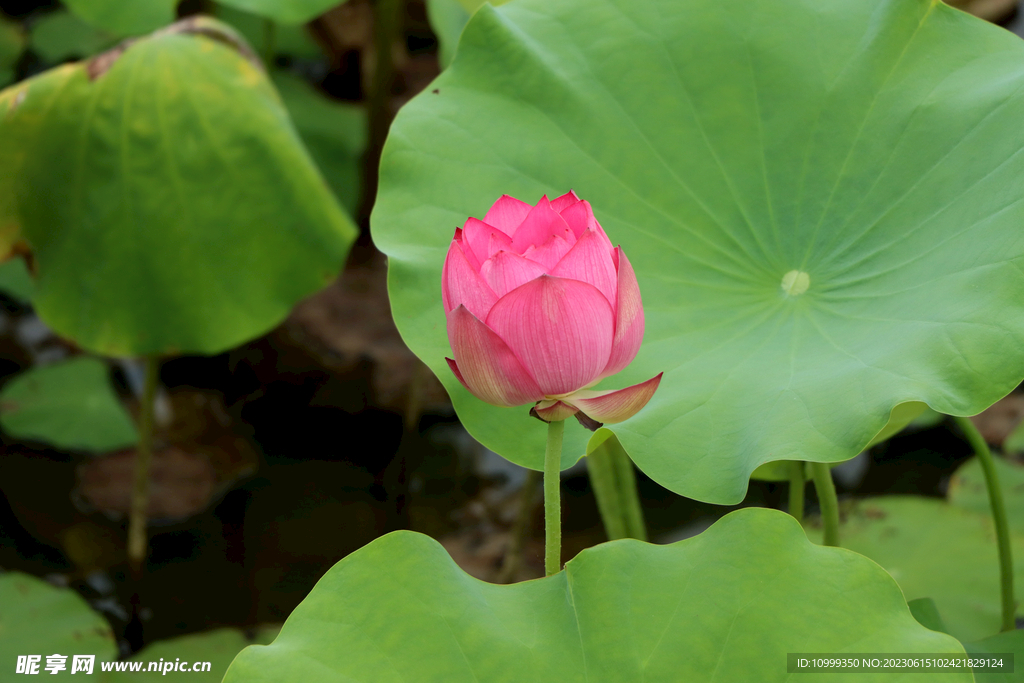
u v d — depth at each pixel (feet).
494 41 7.34
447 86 7.34
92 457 9.75
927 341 6.86
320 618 6.72
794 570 6.72
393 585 6.74
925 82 7.20
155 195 8.04
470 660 6.67
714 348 7.07
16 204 8.12
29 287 11.32
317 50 14.84
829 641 6.64
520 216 6.79
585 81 7.31
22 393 10.21
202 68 8.11
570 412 6.72
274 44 13.75
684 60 7.32
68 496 9.27
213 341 8.09
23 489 9.30
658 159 7.27
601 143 7.27
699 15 7.35
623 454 7.68
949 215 7.04
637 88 7.30
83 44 14.55
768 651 6.64
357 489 9.53
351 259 12.19
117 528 9.00
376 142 12.42
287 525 9.09
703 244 7.22
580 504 9.27
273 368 10.85
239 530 9.00
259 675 6.65
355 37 14.64
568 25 7.38
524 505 8.31
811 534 8.07
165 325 8.09
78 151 8.05
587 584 6.73
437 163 7.25
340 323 11.10
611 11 7.38
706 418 6.95
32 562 8.55
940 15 7.25
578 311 6.60
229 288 8.09
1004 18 12.11
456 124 7.29
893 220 7.12
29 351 11.35
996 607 7.72
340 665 6.66
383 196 7.22
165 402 10.50
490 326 6.64
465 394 7.01
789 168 7.24
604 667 6.66
